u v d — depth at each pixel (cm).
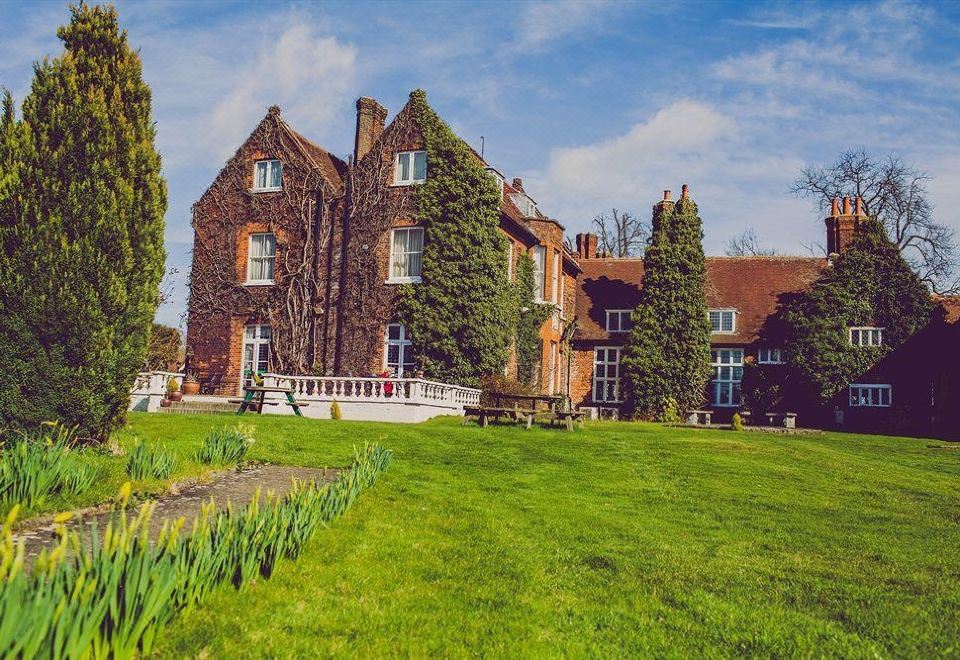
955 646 638
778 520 1112
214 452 1223
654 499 1234
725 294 4031
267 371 3002
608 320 4034
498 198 2930
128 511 875
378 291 2894
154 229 1241
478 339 2803
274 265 3066
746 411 3669
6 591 403
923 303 3484
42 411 1114
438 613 661
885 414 3428
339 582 717
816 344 3525
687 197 3766
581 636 631
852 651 614
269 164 3153
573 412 2159
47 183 1137
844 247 3906
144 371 2581
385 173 2958
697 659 593
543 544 913
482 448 1627
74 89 1182
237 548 650
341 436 1653
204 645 545
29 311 1106
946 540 1022
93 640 455
